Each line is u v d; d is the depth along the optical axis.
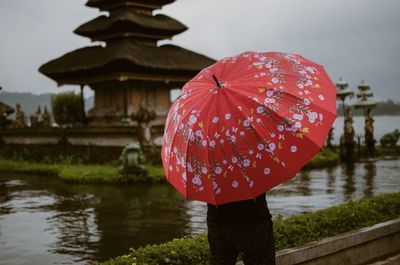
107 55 35.09
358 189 18.64
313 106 4.16
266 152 3.98
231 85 4.21
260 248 4.14
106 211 14.91
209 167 4.05
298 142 4.01
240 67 4.41
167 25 38.16
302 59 4.63
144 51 36.25
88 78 38.19
